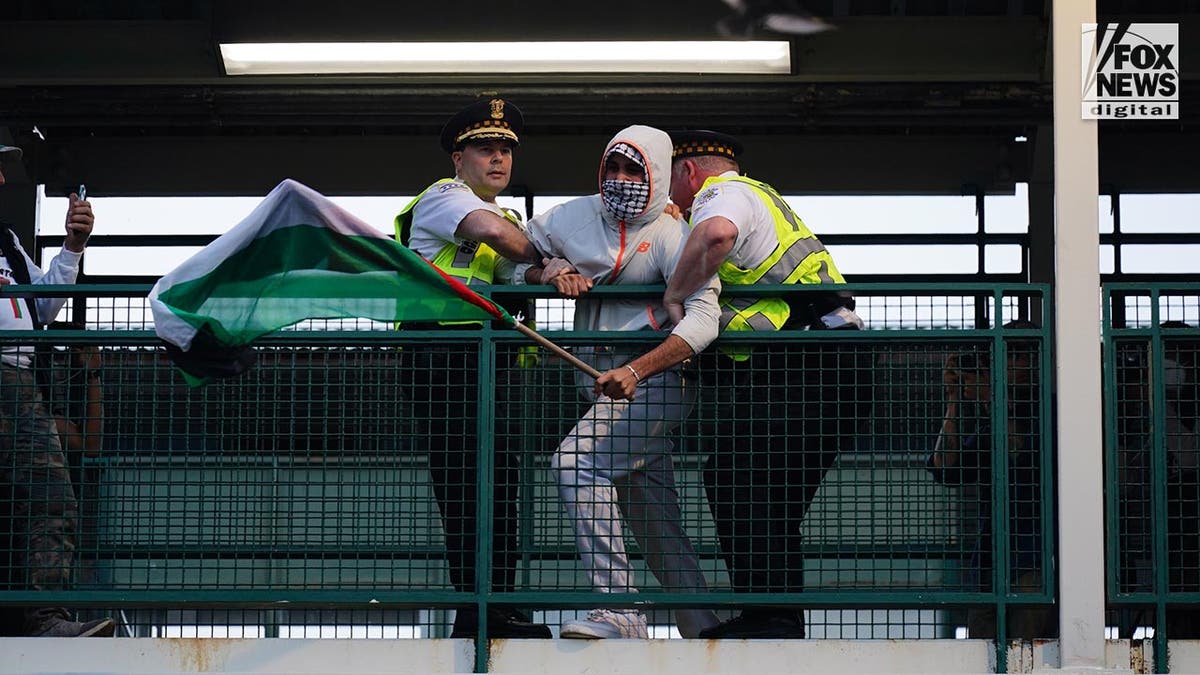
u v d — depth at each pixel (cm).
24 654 2123
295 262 2106
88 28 3541
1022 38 3488
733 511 2136
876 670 2100
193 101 3600
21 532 2166
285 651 2123
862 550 2158
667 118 3606
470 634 2169
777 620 2155
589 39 3456
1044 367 2156
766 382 2155
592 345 2156
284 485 2170
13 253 2344
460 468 2139
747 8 3447
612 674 2098
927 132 3912
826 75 3550
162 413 2309
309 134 3956
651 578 2386
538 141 3956
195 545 2152
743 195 2170
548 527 2152
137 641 2130
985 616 2409
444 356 2175
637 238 2159
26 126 3756
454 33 3459
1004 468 2131
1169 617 2362
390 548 2152
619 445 2138
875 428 2195
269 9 3481
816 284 2158
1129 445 2234
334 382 2209
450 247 2234
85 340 2186
